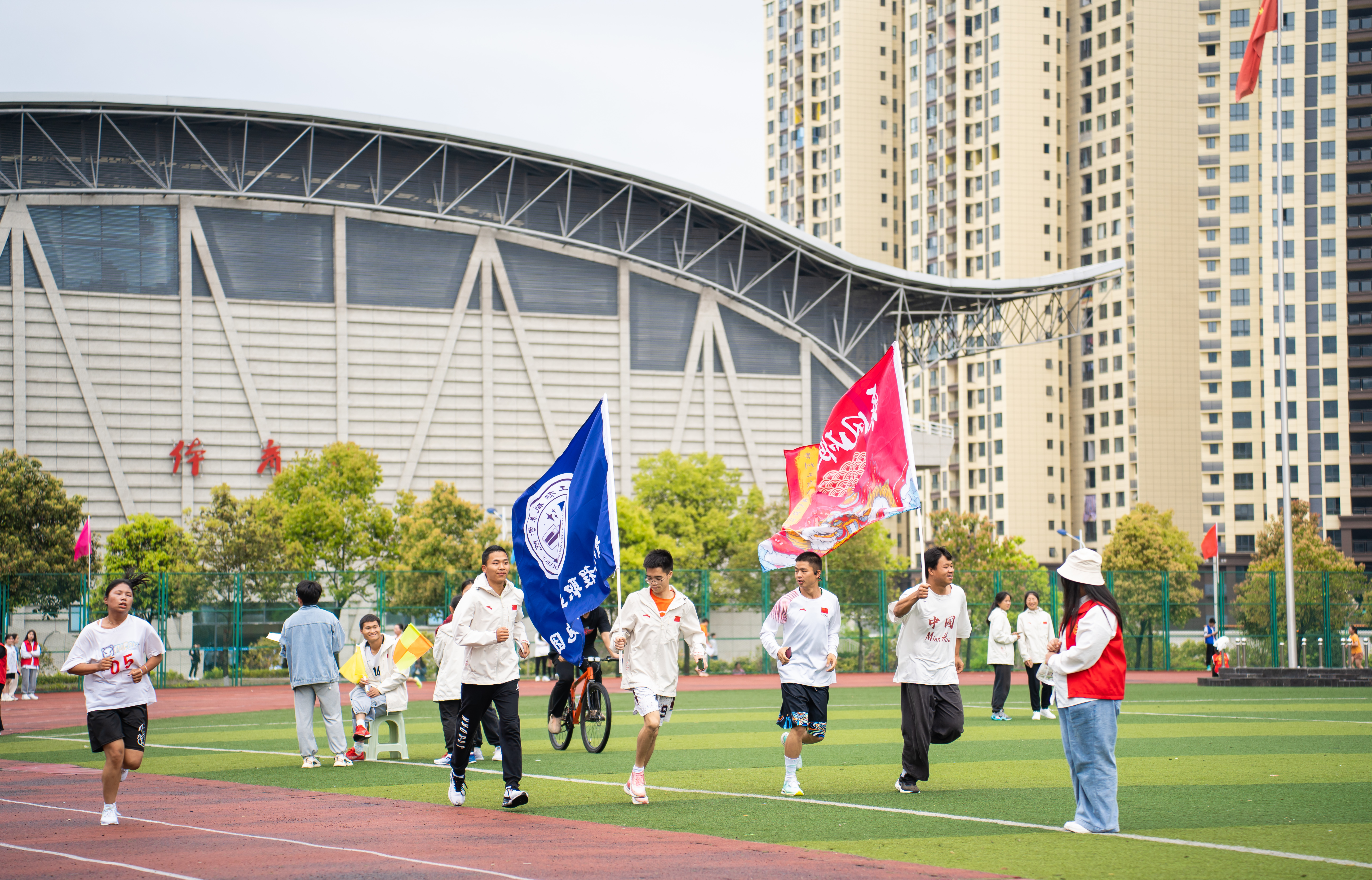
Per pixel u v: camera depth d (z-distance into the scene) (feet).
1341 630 163.43
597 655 60.75
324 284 247.09
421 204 253.24
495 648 40.96
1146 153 425.69
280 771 54.24
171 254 239.91
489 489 251.80
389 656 60.13
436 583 163.22
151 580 149.28
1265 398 393.91
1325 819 37.86
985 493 431.84
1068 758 36.01
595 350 261.44
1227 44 428.56
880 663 166.40
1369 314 384.68
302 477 217.56
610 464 46.24
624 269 263.70
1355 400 382.63
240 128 242.99
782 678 43.37
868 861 30.78
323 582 157.79
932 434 290.97
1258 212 419.54
